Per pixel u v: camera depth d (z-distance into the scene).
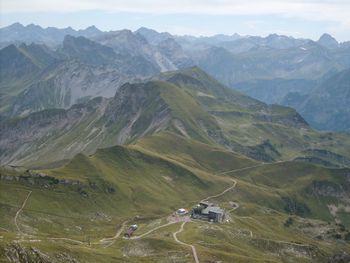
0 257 166.50
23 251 175.50
